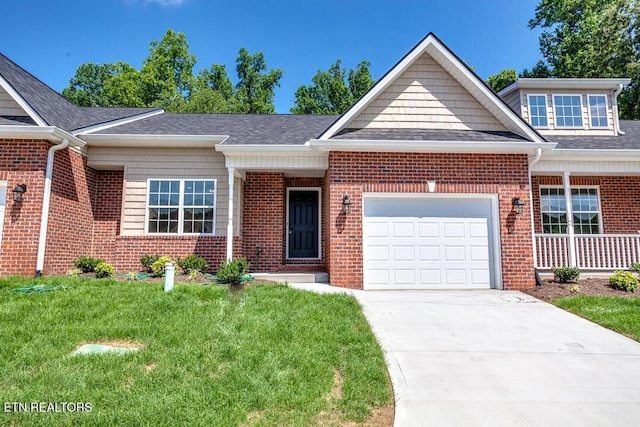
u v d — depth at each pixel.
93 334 4.84
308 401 3.55
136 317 5.48
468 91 10.77
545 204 12.53
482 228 10.04
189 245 11.20
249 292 7.32
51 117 10.02
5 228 8.96
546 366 4.75
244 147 10.15
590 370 4.66
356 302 7.28
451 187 9.89
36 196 9.10
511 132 10.58
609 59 23.97
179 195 11.40
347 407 3.56
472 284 9.84
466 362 4.82
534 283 9.62
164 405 3.30
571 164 11.12
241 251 11.55
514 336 5.86
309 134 11.56
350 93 43.00
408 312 7.11
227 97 44.94
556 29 29.66
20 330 4.77
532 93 13.30
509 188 9.96
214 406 3.35
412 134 10.21
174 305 6.06
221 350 4.44
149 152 11.45
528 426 3.41
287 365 4.21
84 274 9.73
